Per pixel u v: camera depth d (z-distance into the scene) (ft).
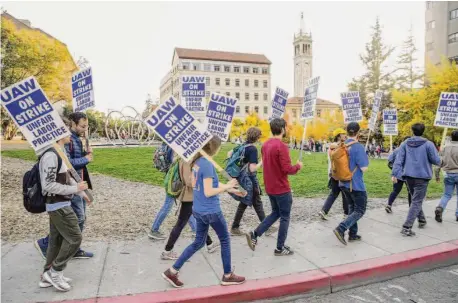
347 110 30.81
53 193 12.32
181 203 15.52
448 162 21.67
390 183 38.19
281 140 16.05
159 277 14.11
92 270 14.71
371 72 164.35
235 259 16.06
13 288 13.07
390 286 14.48
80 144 15.87
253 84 314.35
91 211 24.88
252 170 18.60
